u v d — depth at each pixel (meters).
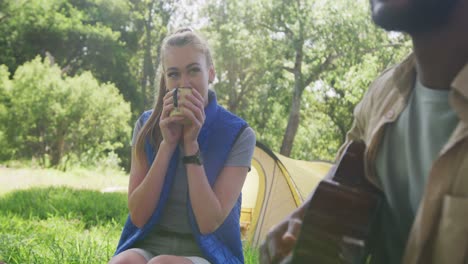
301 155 35.91
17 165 26.52
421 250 1.52
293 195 8.34
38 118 26.36
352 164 1.88
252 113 31.19
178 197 2.91
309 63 29.64
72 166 27.09
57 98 26.47
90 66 37.12
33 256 5.24
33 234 6.50
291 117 29.81
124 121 27.95
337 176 1.87
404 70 1.73
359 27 28.22
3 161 26.61
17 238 6.00
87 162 27.58
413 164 1.67
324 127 35.34
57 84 26.62
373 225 1.83
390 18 1.51
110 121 27.41
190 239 2.92
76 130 26.88
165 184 2.89
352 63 28.58
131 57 38.31
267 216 8.31
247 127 3.06
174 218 2.91
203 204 2.80
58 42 36.69
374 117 1.82
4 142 26.56
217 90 30.38
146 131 3.04
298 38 28.52
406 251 1.57
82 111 26.62
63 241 6.01
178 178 2.92
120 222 9.10
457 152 1.47
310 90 32.38
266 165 8.64
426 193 1.50
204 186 2.80
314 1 28.66
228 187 2.93
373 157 1.79
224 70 30.45
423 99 1.63
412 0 1.47
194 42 2.95
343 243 1.70
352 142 1.90
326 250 1.69
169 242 2.91
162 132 2.85
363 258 1.79
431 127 1.60
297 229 1.79
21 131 26.41
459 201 1.44
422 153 1.64
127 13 37.91
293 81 30.09
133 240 2.92
